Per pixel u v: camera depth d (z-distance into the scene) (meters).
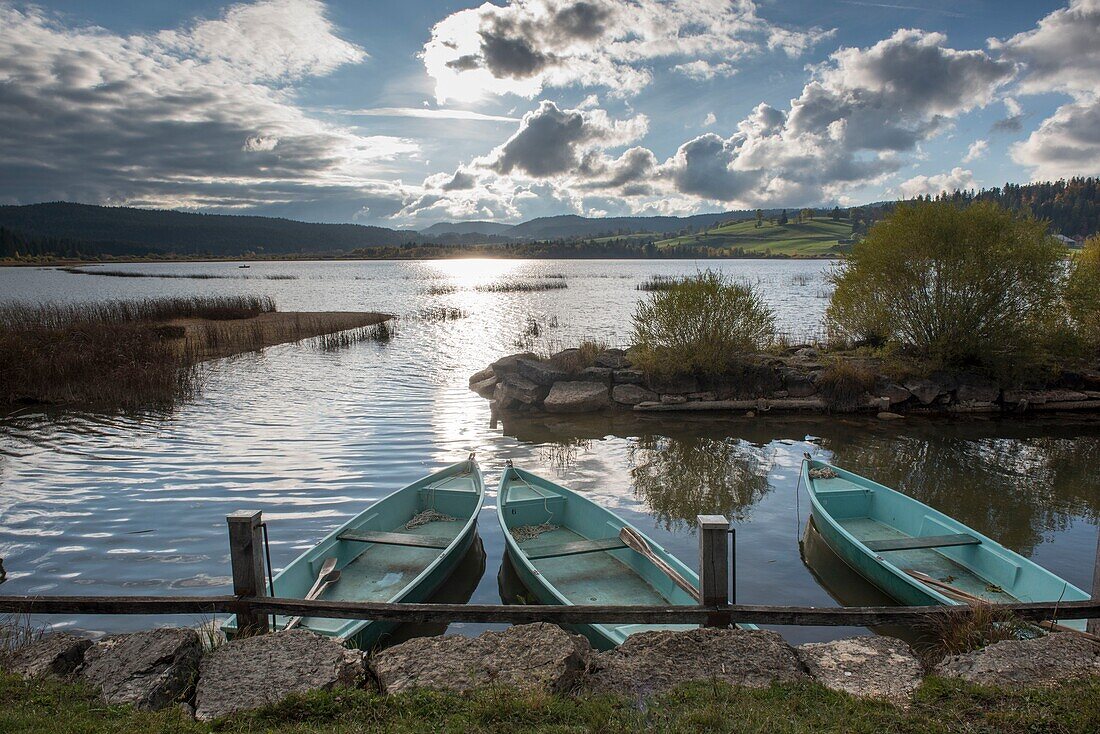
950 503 10.50
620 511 10.26
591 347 20.09
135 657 4.75
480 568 8.45
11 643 5.29
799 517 10.07
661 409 17.05
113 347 20.55
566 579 7.90
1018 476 11.89
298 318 33.75
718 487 11.39
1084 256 20.17
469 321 36.69
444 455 13.07
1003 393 17.08
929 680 4.53
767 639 4.99
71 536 9.05
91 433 14.39
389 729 3.98
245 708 4.29
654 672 4.65
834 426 15.63
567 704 4.19
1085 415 16.56
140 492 10.76
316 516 9.79
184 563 8.24
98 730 3.96
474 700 4.25
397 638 6.94
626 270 130.12
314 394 18.59
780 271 106.06
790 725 3.98
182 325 31.97
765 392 17.48
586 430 15.26
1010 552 7.60
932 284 17.62
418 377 21.16
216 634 5.67
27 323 25.97
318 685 4.51
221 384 19.89
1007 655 4.79
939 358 17.33
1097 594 5.45
